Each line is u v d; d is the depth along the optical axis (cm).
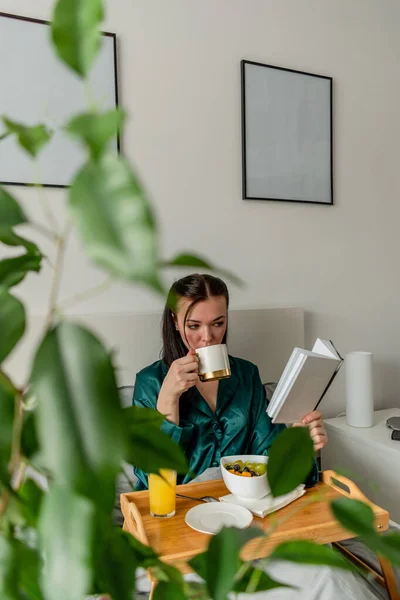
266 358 184
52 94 155
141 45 168
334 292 205
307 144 196
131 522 102
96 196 17
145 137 170
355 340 210
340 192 206
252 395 155
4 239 25
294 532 94
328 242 203
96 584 26
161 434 32
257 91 186
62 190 157
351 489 116
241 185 186
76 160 157
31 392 22
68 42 25
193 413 146
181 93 175
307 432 30
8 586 24
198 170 178
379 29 213
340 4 204
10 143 150
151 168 171
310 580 102
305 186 196
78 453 19
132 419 32
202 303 141
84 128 20
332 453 188
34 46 153
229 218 184
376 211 214
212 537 27
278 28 191
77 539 21
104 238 16
